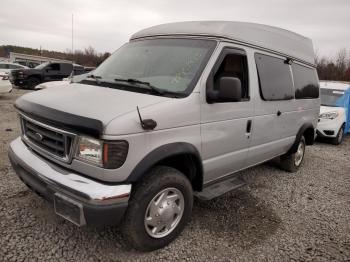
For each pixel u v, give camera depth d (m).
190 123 3.31
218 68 3.63
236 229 3.87
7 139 6.90
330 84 10.92
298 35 5.84
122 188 2.81
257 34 4.46
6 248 3.12
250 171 6.21
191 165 3.52
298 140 5.86
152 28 4.45
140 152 2.88
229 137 3.90
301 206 4.71
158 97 3.19
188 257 3.25
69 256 3.10
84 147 2.79
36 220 3.65
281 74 5.02
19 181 4.62
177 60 3.68
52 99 3.21
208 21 4.04
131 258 3.16
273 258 3.36
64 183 2.81
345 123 10.05
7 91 14.19
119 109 2.87
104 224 2.80
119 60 4.19
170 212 3.30
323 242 3.74
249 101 4.16
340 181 6.04
